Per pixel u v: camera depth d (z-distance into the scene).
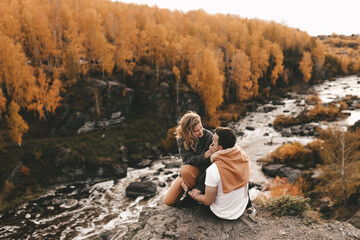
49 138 44.38
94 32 64.81
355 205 18.20
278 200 5.21
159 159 43.88
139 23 90.19
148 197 29.67
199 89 64.38
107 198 30.03
